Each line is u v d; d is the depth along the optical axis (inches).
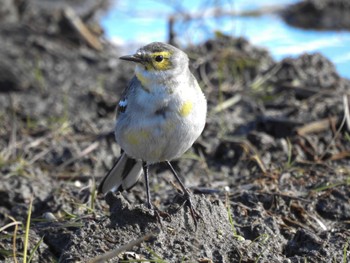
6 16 805.2
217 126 568.4
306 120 556.4
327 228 416.8
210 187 469.7
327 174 475.2
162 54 383.2
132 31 813.2
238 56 700.7
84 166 534.3
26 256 376.8
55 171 526.0
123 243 359.3
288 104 601.6
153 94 379.6
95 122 605.3
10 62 690.8
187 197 377.1
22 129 589.3
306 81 647.8
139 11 857.5
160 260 344.2
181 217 370.3
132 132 384.2
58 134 576.7
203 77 666.2
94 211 427.2
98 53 743.1
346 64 720.3
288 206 430.0
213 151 539.8
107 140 556.1
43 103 641.0
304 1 864.9
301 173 477.7
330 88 626.2
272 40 789.2
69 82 683.4
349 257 367.6
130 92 387.2
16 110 622.5
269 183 465.1
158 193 474.9
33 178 501.0
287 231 404.5
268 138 526.6
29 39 742.5
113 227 366.6
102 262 331.9
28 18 802.8
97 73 705.6
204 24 815.1
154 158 398.9
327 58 687.7
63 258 358.0
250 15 851.4
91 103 637.9
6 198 470.6
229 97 632.4
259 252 366.3
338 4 855.7
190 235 365.1
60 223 422.0
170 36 759.1
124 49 765.3
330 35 808.9
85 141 565.3
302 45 774.5
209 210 376.8
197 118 385.1
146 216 367.6
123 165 418.0
